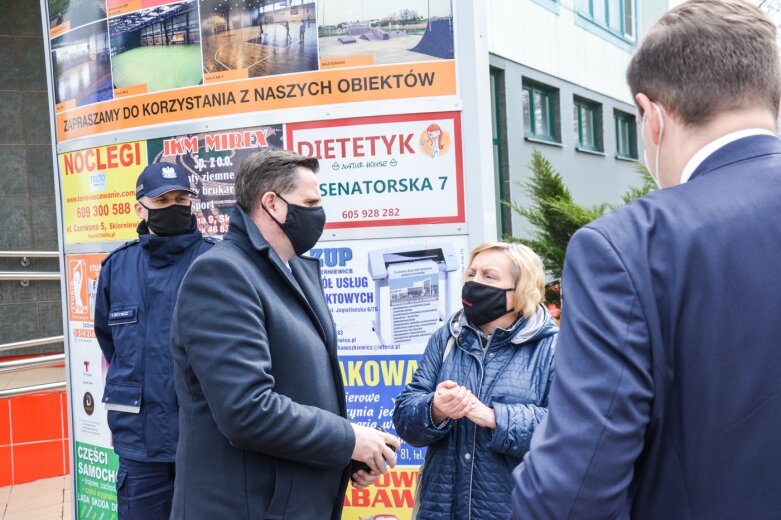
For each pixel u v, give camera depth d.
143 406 2.73
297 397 1.98
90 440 3.42
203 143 2.97
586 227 1.12
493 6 10.98
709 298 1.01
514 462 2.08
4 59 7.31
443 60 2.70
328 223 2.81
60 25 3.37
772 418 0.99
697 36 1.10
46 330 7.34
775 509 0.98
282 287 2.05
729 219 1.04
